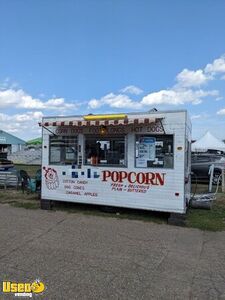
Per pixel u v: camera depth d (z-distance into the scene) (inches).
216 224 302.0
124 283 173.8
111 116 326.3
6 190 509.4
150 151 317.7
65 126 354.0
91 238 254.2
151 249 230.7
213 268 197.3
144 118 307.9
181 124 304.2
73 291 163.3
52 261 203.3
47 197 364.5
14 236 256.5
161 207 310.2
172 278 181.6
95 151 344.8
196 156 695.1
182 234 271.3
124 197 328.8
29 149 1482.5
